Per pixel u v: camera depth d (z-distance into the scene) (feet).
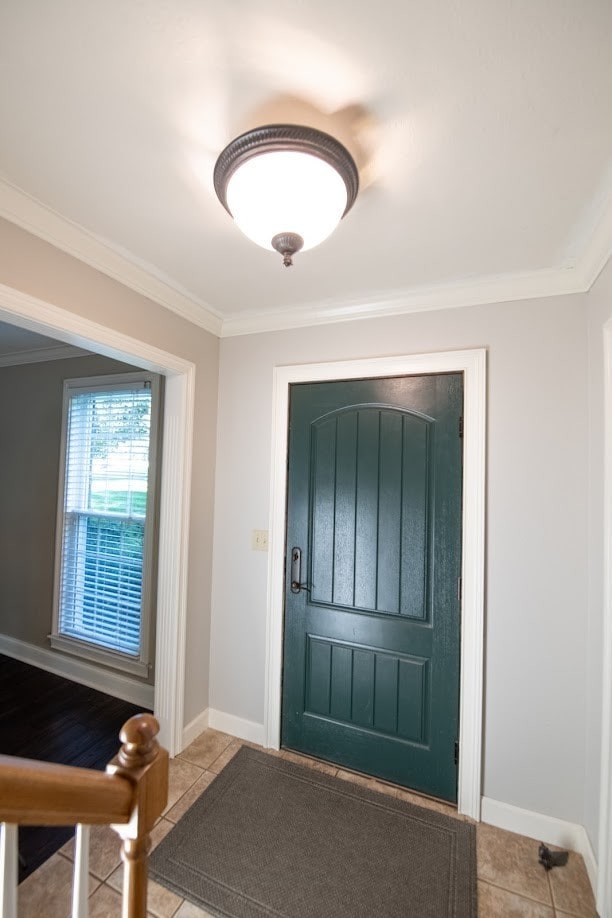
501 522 5.68
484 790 5.61
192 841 5.15
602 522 4.70
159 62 2.81
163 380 8.28
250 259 5.45
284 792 5.98
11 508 10.34
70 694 8.56
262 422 7.34
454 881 4.72
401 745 6.15
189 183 4.04
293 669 6.92
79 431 9.48
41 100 3.13
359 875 4.77
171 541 6.85
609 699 4.35
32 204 4.38
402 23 2.52
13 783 1.68
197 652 7.26
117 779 2.01
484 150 3.47
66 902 4.42
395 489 6.32
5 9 2.50
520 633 5.53
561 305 5.51
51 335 5.08
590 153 3.48
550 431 5.50
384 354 6.49
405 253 5.16
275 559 7.06
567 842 5.17
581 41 2.58
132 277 5.72
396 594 6.26
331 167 3.31
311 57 2.73
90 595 9.11
